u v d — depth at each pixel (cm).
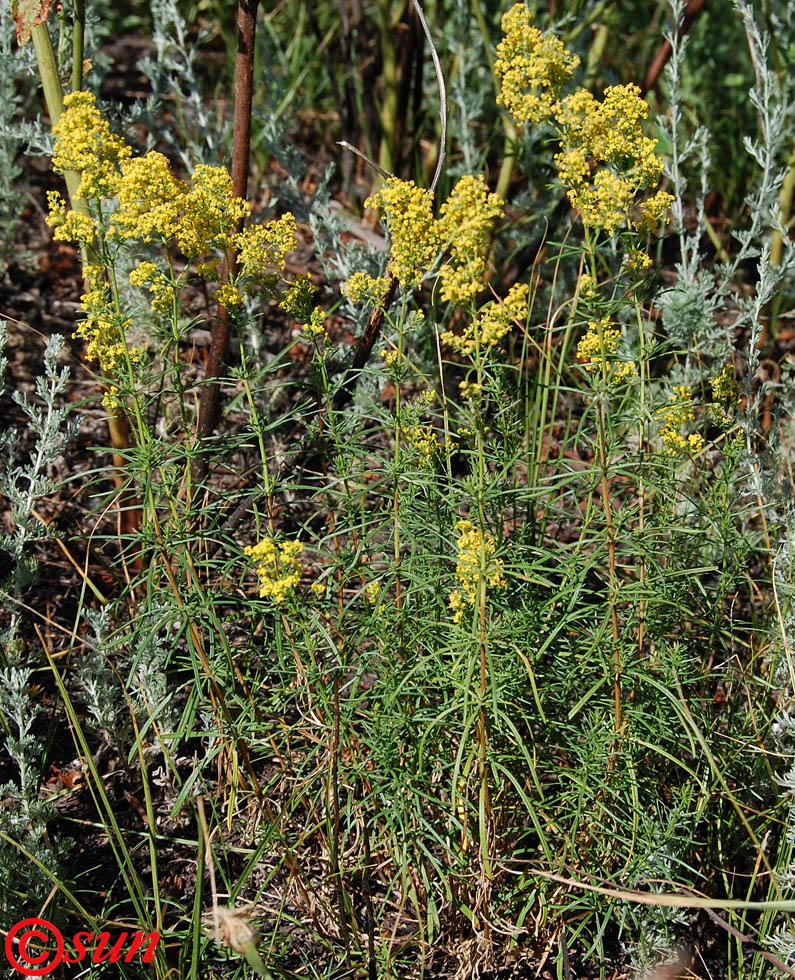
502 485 216
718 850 231
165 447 200
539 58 186
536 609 211
